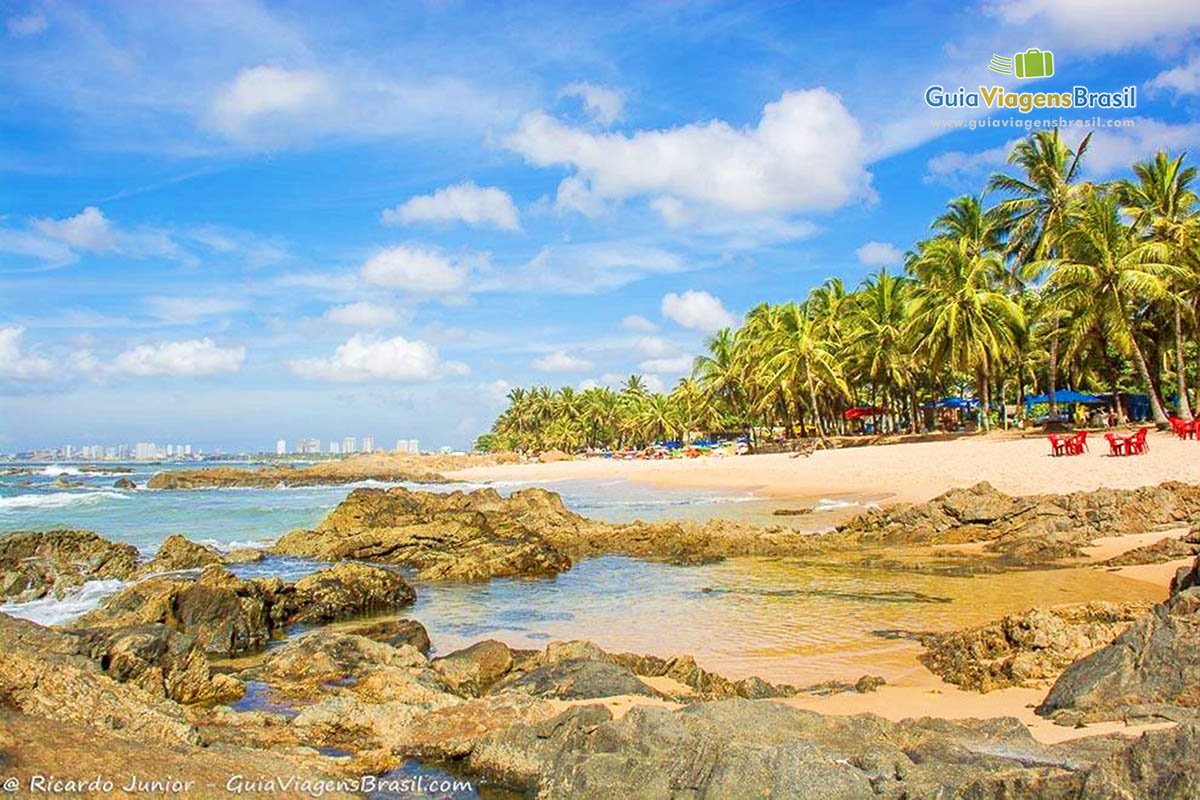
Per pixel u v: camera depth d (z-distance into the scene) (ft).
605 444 499.51
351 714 29.73
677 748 21.91
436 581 73.82
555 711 29.63
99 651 35.27
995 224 185.78
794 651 43.78
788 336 232.73
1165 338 165.78
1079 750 21.44
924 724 25.34
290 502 183.11
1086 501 81.30
